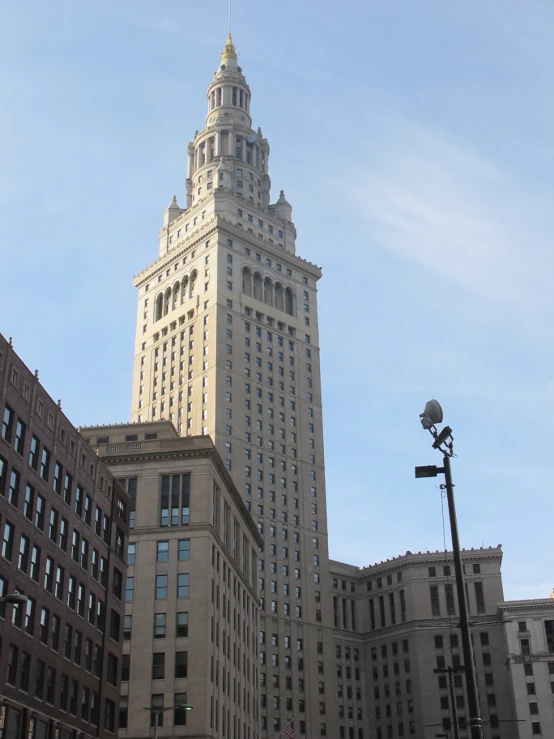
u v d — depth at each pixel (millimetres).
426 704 177375
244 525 127562
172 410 168375
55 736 64188
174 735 91438
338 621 193250
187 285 179000
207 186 192375
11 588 58438
